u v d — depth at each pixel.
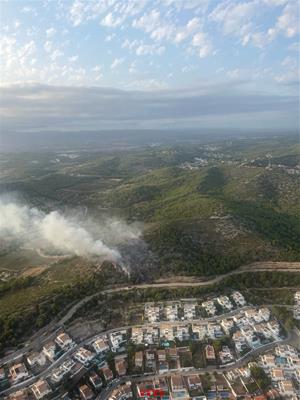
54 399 97.81
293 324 126.44
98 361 110.69
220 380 103.44
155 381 102.81
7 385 101.81
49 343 115.06
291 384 99.81
